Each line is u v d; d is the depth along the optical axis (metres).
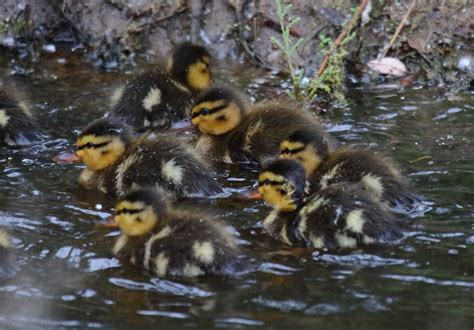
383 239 12.11
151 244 11.78
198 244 11.56
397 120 16.33
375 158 13.68
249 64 19.17
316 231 12.14
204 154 15.61
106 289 11.24
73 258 11.98
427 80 18.16
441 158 14.68
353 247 12.03
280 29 19.27
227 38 19.58
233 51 19.50
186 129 16.69
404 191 13.24
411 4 18.80
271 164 12.68
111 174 14.22
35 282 11.41
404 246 12.02
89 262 11.88
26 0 20.06
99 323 10.50
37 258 11.98
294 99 17.30
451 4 18.66
